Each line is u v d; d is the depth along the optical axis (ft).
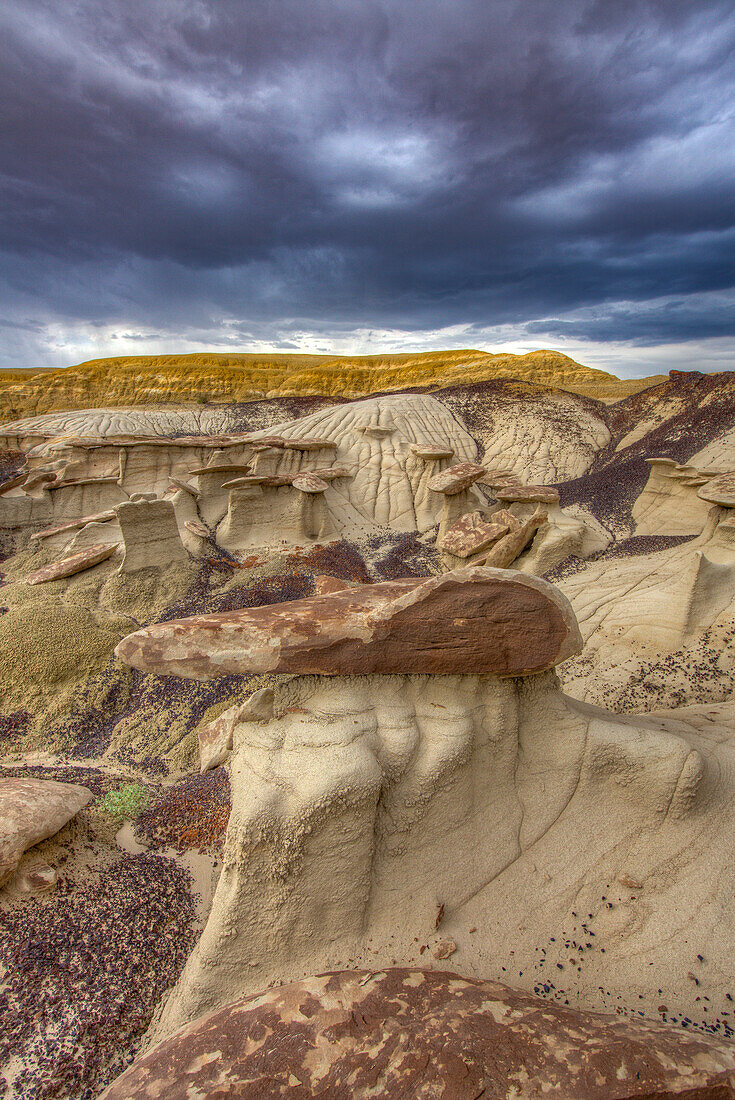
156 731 42.16
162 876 26.32
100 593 59.77
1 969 19.83
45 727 42.96
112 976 20.49
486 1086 12.55
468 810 21.68
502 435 153.48
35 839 23.91
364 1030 14.49
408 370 330.13
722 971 18.43
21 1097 16.60
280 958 19.43
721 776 23.59
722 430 101.14
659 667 44.14
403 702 21.71
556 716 23.15
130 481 98.02
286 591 65.87
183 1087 13.42
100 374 322.55
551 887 21.03
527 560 70.49
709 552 53.62
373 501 109.09
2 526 79.71
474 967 18.69
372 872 20.27
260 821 18.72
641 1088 12.22
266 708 21.65
